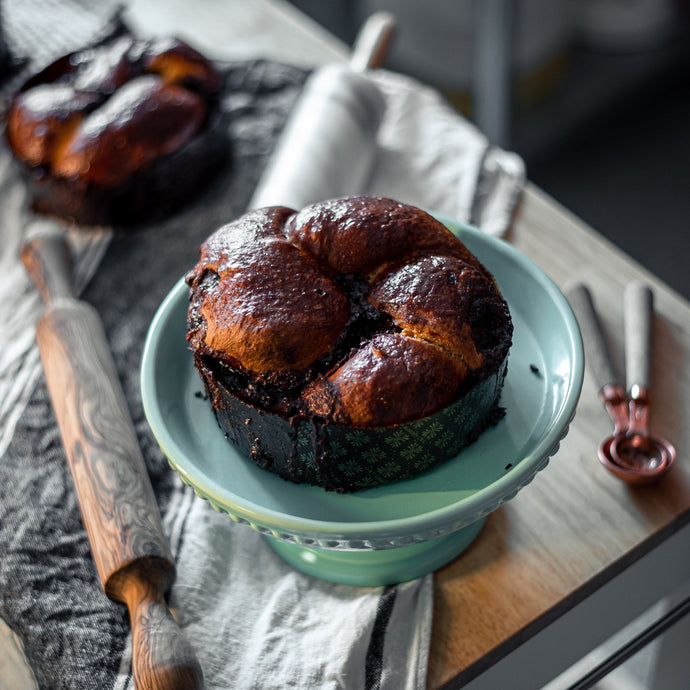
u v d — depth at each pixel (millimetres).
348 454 715
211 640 758
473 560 787
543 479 822
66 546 814
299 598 776
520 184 1024
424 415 705
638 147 2111
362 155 1024
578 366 754
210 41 1235
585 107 2209
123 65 1046
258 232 746
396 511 721
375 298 727
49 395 898
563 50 2250
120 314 964
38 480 854
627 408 846
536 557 785
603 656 928
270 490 739
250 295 714
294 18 1267
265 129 1115
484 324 733
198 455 755
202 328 728
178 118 1016
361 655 743
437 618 762
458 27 2055
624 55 2316
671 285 1821
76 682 748
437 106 1118
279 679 738
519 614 760
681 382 866
